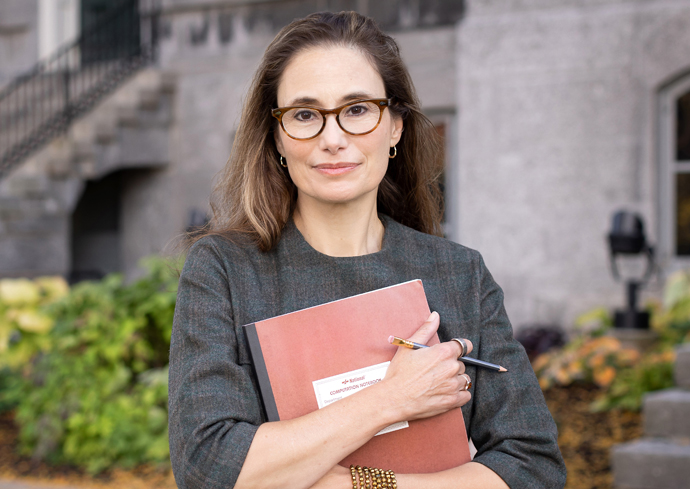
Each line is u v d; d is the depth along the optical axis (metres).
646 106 6.14
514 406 1.31
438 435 1.26
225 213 1.47
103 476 3.79
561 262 6.37
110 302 4.00
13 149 7.34
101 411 3.93
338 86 1.28
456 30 6.82
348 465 1.25
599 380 4.70
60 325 4.05
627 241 5.22
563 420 4.48
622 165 6.21
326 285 1.34
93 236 8.52
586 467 3.66
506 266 6.52
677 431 3.53
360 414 1.19
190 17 7.87
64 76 7.81
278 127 1.39
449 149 7.01
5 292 4.24
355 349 1.26
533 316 6.42
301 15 7.43
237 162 1.43
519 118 6.49
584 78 6.30
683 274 5.39
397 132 1.46
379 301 1.29
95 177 7.39
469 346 1.29
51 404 3.99
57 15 9.05
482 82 6.61
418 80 6.98
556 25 6.37
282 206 1.39
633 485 3.32
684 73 6.08
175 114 7.95
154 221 8.06
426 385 1.21
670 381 4.54
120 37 8.69
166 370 3.93
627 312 5.31
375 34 1.36
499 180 6.55
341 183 1.30
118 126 7.54
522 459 1.27
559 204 6.37
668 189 6.22
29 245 7.09
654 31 6.09
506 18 6.53
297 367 1.24
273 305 1.33
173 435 1.20
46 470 3.90
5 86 9.00
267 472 1.15
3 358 4.21
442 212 1.70
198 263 1.32
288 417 1.23
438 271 1.40
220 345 1.25
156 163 7.88
